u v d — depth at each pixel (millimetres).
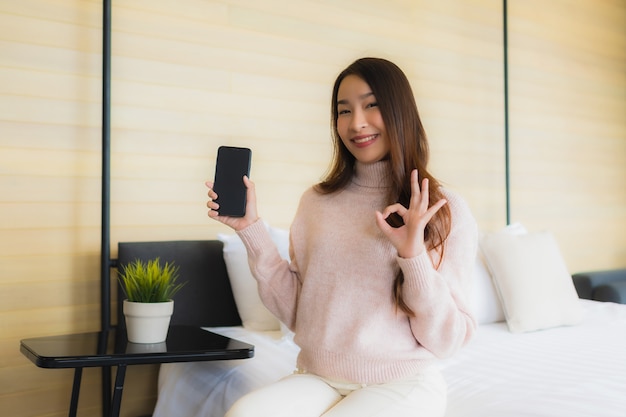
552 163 3664
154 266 1939
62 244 2246
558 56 3707
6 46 2158
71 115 2260
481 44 3332
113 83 2338
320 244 1451
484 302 2535
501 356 1920
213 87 2531
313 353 1402
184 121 2473
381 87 1402
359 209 1468
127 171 2365
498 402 1447
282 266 1554
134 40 2379
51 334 2223
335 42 2828
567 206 3742
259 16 2635
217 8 2539
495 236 2566
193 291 2363
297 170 2727
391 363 1344
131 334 1875
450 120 3211
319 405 1322
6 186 2158
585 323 2516
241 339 2182
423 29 3113
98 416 2299
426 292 1238
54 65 2232
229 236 2438
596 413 1332
